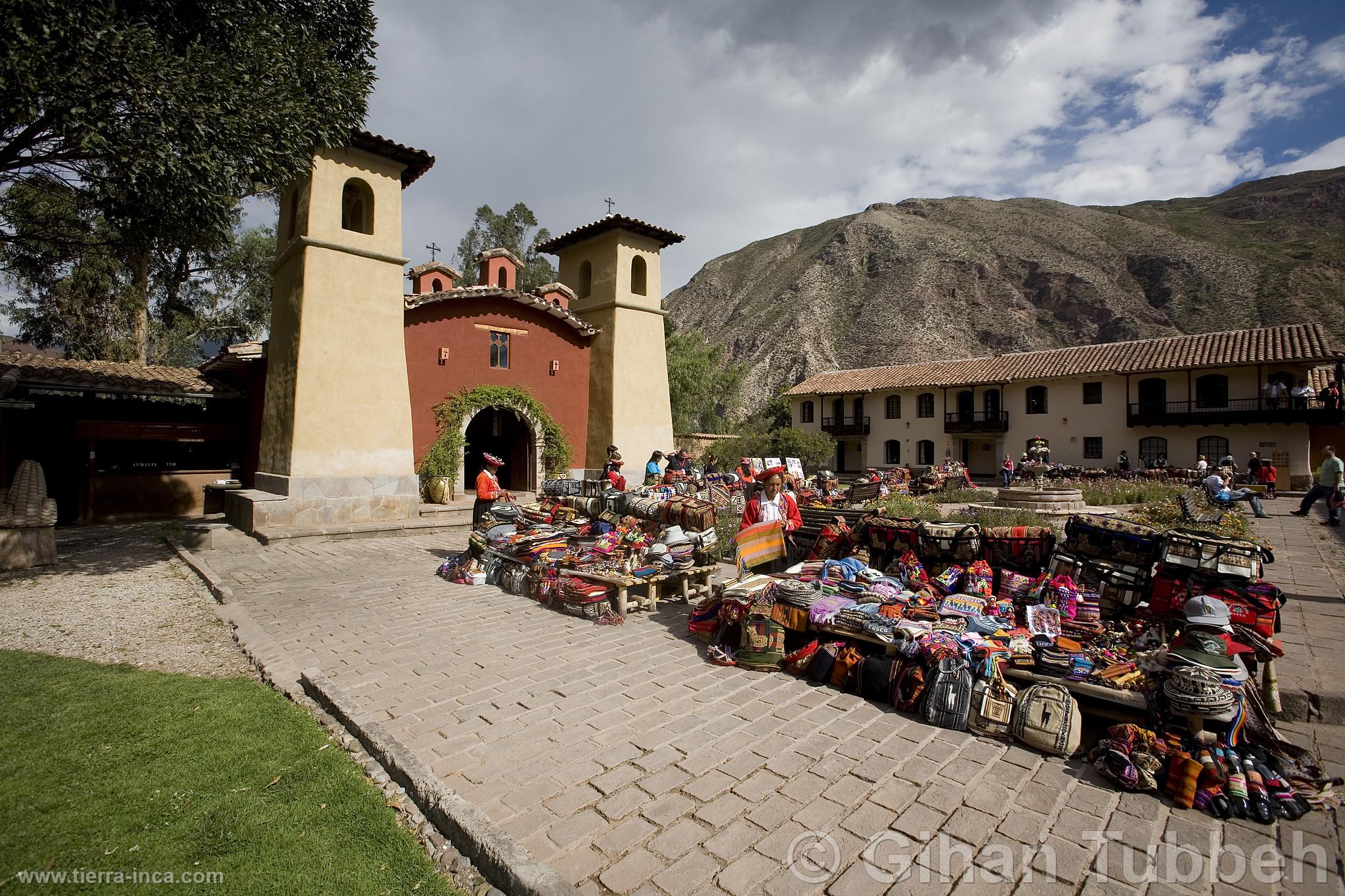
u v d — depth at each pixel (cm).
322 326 1219
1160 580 462
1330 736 394
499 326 1633
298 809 307
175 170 722
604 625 631
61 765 341
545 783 339
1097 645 441
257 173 827
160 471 1599
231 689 460
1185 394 2967
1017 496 1523
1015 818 311
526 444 1719
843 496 1469
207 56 745
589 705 441
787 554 680
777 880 265
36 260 1339
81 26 621
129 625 638
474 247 3466
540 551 769
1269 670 408
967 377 3659
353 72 955
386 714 426
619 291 1792
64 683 466
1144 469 2936
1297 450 2694
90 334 2127
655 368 1872
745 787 336
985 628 461
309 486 1191
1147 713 365
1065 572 509
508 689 469
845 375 4459
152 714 410
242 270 2764
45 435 1471
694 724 412
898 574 579
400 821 310
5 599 737
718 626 554
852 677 465
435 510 1395
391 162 1323
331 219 1242
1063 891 261
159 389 1509
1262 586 429
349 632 608
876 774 351
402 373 1323
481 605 709
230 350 1496
